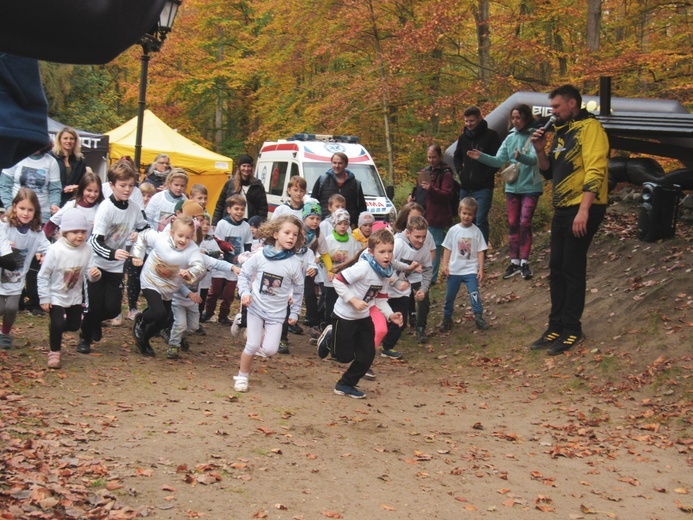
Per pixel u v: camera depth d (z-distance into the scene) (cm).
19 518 373
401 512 440
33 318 929
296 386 751
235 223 1052
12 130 154
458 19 1919
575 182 837
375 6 2147
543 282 1095
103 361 755
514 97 1468
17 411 552
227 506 423
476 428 642
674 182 1128
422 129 2358
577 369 800
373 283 709
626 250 1081
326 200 1145
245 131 3750
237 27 3362
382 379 830
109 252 748
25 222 753
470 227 1027
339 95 2248
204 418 588
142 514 397
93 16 138
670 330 807
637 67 1625
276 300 701
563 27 1997
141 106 1345
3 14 132
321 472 493
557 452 576
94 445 499
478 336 991
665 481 527
